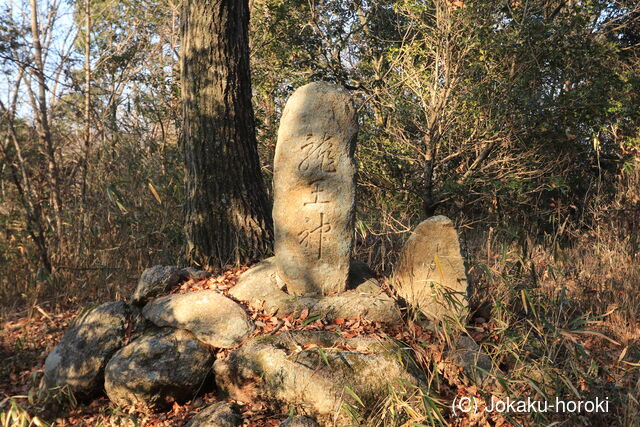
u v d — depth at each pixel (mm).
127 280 6258
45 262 6191
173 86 9078
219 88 5641
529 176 9016
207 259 5617
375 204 9164
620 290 5605
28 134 6922
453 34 8195
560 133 8906
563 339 4035
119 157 7156
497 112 8250
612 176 9516
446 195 9008
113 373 4148
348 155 4703
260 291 4789
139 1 10883
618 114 8844
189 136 5742
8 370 4762
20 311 5836
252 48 10438
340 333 4277
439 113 8547
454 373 4078
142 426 3938
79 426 4062
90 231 6480
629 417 3559
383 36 12406
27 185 6273
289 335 4184
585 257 6645
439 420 3449
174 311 4477
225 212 5645
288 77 10859
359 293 4727
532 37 7984
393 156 9078
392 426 3486
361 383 3742
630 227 7199
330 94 4652
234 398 4008
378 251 6000
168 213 6531
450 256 4688
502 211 9211
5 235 6324
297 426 3479
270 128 10070
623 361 4176
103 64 10117
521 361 4039
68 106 7910
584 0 8688
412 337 4367
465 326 4426
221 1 5574
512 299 5113
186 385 4086
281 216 4734
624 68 10711
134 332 4551
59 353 4508
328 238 4719
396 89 9344
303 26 11352
